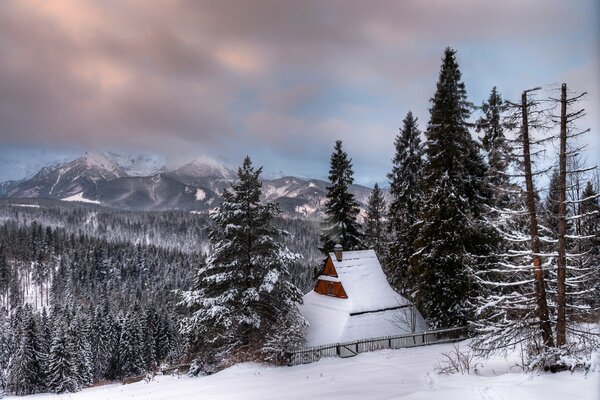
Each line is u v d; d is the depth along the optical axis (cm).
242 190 2470
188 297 2330
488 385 991
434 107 2662
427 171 2667
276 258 2422
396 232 3538
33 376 5534
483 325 1199
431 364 1596
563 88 1065
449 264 2456
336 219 3681
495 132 2791
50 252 15538
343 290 2942
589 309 1091
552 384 927
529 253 1104
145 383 2259
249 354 2181
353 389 1210
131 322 6650
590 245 1173
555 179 1127
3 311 11019
